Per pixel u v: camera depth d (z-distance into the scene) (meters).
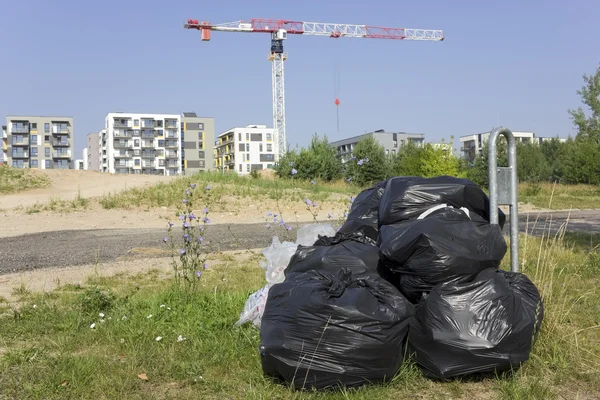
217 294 5.67
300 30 97.44
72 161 135.75
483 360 3.42
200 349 4.09
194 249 6.32
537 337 3.89
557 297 4.96
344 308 3.39
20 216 15.38
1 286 6.77
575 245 9.12
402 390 3.40
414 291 3.73
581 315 4.85
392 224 4.23
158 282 6.88
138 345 4.20
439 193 4.25
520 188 30.05
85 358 3.90
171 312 5.05
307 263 4.24
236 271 7.51
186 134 136.88
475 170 33.19
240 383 3.55
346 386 3.37
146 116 133.25
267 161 132.12
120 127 131.75
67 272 7.69
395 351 3.45
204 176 23.16
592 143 35.88
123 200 17.56
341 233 4.80
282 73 97.44
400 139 130.25
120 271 7.72
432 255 3.58
